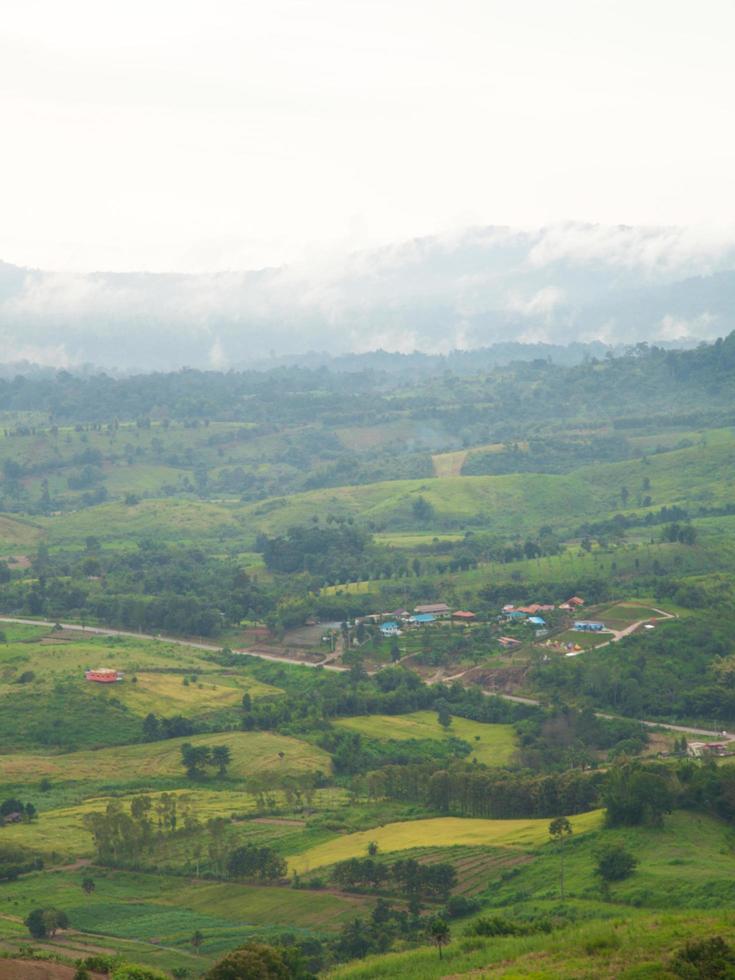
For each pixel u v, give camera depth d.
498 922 139.62
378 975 125.31
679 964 108.56
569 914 147.62
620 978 108.00
